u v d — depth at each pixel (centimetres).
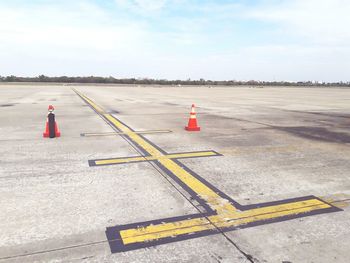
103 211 297
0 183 377
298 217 291
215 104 1808
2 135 717
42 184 374
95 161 487
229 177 411
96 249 231
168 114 1221
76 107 1505
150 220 279
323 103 1970
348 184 389
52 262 213
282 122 997
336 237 254
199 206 313
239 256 224
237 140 682
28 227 264
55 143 629
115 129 827
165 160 498
